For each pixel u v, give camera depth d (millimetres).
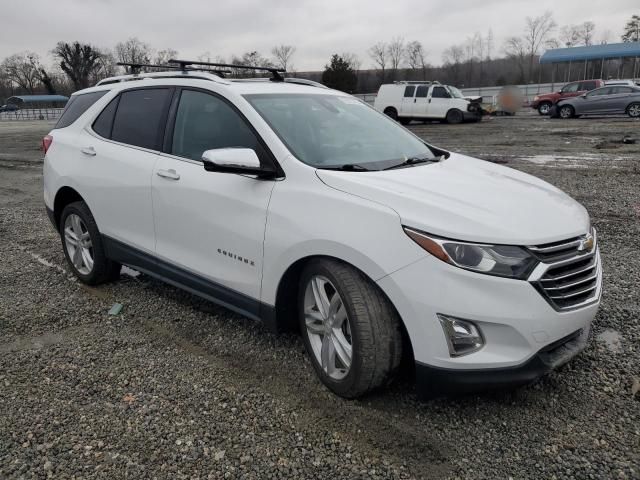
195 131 3977
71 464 2688
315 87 4480
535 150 14000
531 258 2727
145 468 2652
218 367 3572
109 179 4508
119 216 4504
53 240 6762
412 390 3236
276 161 3408
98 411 3115
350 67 60625
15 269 5637
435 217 2793
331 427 2924
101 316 4422
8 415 3096
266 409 3098
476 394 3182
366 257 2844
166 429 2941
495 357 2697
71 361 3699
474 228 2729
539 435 2824
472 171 3684
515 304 2660
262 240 3359
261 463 2674
